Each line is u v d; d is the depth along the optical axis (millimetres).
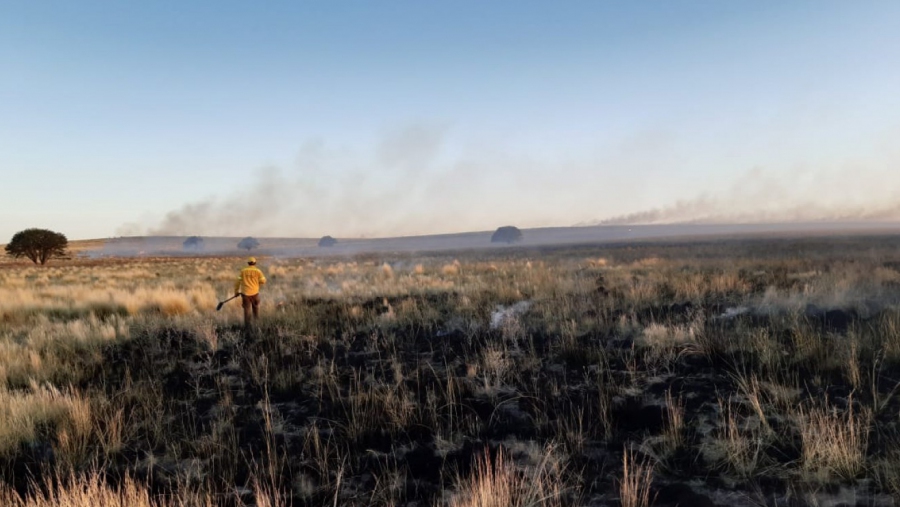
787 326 7812
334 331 9844
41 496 3643
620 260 29750
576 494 3777
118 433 4984
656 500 3676
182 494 3977
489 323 9945
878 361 5973
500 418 5355
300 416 5727
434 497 3859
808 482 3705
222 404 6070
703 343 7125
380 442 4945
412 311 11367
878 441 4184
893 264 17516
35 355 7891
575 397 5801
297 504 3898
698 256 29812
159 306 13883
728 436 4484
